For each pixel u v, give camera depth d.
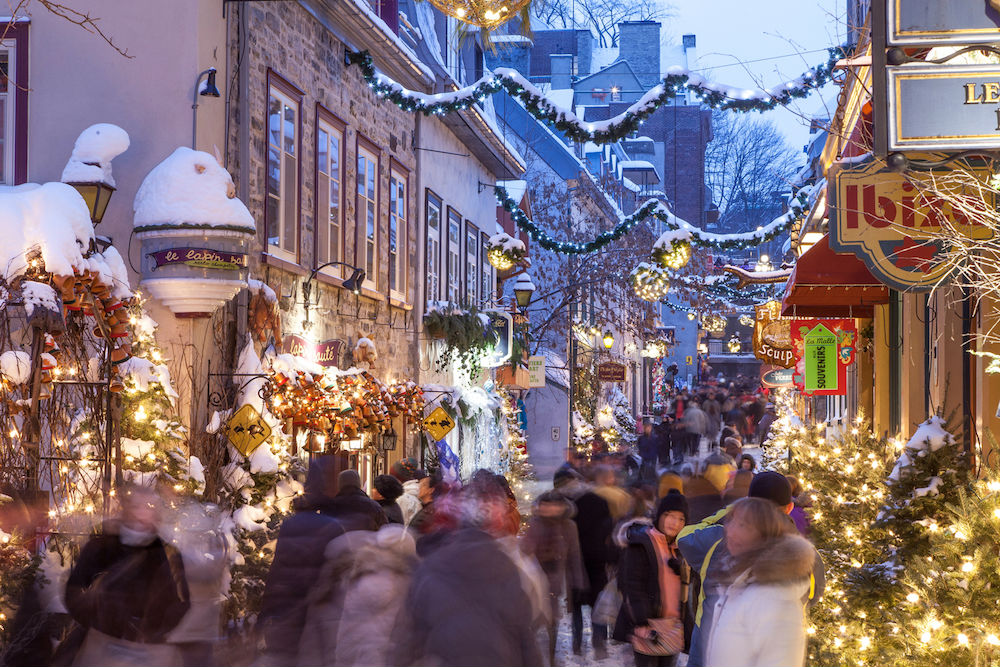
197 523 9.85
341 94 16.38
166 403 10.24
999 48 5.90
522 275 27.38
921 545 7.56
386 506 11.31
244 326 12.33
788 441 13.77
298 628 7.66
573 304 35.97
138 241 11.43
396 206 19.55
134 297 10.23
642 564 9.29
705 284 34.03
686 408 44.72
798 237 23.69
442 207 22.73
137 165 11.70
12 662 7.50
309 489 8.41
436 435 18.66
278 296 13.66
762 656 5.45
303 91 14.72
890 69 5.98
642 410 57.56
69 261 8.51
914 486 7.88
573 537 10.74
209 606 9.46
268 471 11.27
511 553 5.82
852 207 8.01
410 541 7.13
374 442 17.72
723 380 66.31
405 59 18.92
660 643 9.21
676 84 14.04
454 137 23.89
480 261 26.84
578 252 24.53
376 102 18.19
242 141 12.65
